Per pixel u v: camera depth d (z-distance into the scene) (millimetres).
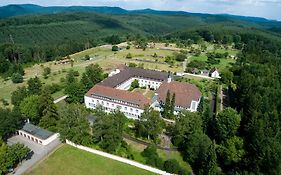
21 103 99250
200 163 75938
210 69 189875
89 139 85312
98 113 84062
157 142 90312
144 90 146125
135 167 76938
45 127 94688
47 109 96062
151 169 75625
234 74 180125
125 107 108938
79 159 78875
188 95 114812
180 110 104000
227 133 86688
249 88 117875
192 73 181500
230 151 75875
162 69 186250
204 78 171250
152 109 90875
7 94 137875
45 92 96438
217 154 81562
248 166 71750
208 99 133125
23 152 73750
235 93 136625
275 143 71688
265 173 68062
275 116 89875
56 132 90500
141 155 82625
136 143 89750
